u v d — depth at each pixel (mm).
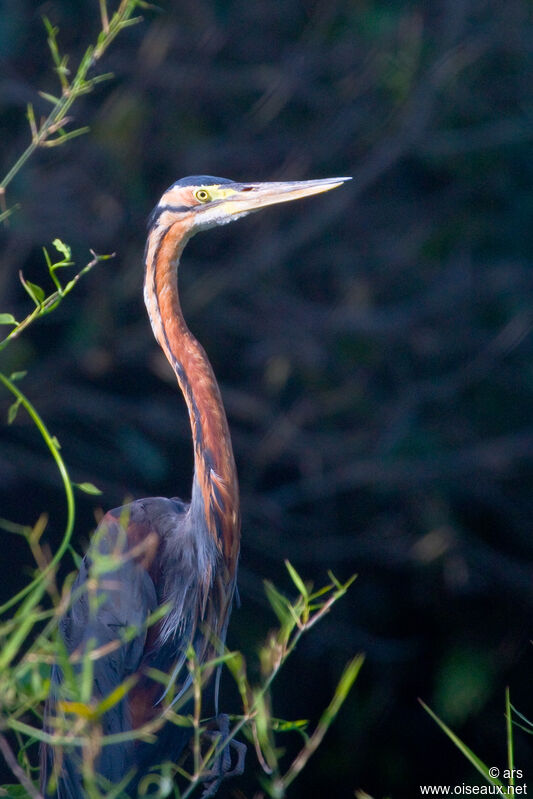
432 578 12445
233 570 5695
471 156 11461
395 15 10445
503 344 11188
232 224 10859
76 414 10805
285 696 12430
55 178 9891
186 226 5656
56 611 3336
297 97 10977
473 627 12594
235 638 11562
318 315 11008
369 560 12250
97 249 10227
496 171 11570
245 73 10445
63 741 3182
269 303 10938
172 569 5434
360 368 11328
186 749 8133
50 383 10328
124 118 9883
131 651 5043
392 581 12617
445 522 11422
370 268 11414
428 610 12688
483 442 11469
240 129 10695
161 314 5664
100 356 10344
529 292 11344
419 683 12703
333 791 12508
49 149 9781
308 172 11078
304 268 11523
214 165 10773
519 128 11031
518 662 12422
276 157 10898
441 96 11219
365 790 12492
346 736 12609
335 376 11297
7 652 3238
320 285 11625
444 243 11625
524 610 12484
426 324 11531
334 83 10883
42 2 9688
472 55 10742
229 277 10492
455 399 11758
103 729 4820
